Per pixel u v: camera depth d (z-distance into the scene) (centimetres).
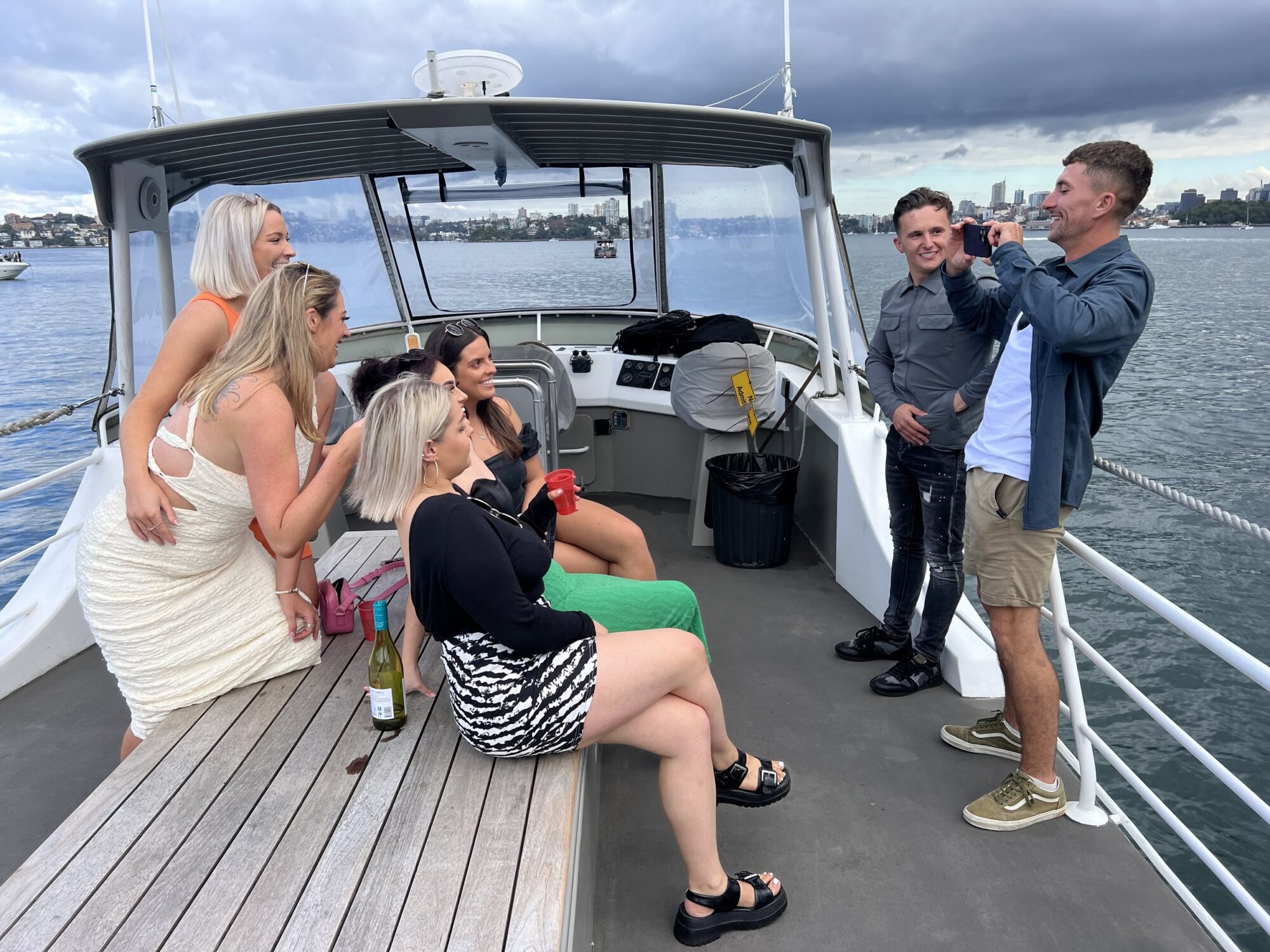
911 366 290
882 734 280
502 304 598
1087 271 202
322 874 153
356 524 495
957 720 287
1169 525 1144
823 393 429
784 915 204
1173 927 199
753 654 337
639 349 536
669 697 187
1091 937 196
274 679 230
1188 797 493
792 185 406
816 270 398
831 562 418
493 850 158
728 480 408
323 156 378
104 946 137
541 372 388
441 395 177
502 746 179
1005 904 207
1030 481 207
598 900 211
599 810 246
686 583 407
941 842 229
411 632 217
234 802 176
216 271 213
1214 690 657
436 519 164
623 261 576
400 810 171
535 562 177
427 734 200
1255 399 2133
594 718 176
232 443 197
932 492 286
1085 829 234
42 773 273
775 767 225
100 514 210
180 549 207
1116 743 557
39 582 358
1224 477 1451
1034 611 223
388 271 560
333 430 460
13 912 145
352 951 134
